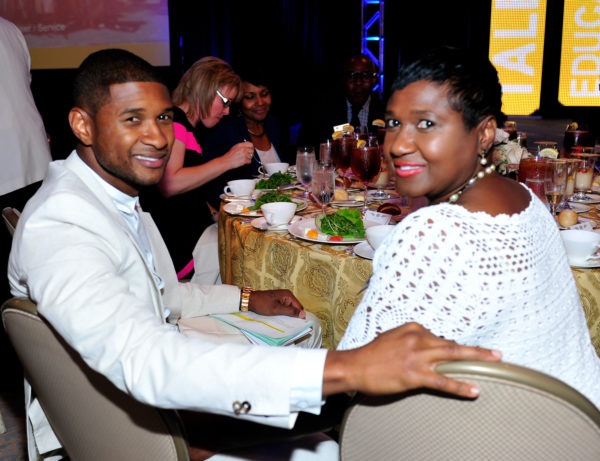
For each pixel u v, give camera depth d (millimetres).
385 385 745
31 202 1112
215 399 845
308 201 2332
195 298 1652
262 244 1854
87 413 1016
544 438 714
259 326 1565
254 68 3301
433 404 742
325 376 801
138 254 1135
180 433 983
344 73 4547
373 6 8117
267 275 1846
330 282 1664
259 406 831
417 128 840
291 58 8039
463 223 773
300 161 2348
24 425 2332
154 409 953
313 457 1185
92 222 1057
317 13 7961
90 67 1150
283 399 817
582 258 1478
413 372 724
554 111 10062
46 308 931
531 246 799
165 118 1209
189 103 3059
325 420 1344
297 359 822
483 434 729
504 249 771
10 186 2666
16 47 2695
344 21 8016
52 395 1032
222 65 3057
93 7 7512
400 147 844
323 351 827
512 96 10094
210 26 7863
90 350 906
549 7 9594
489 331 789
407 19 8234
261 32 7930
